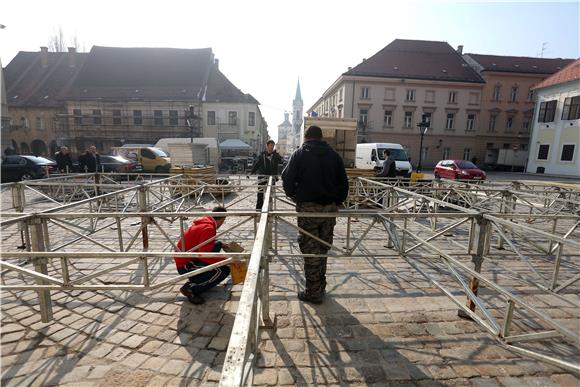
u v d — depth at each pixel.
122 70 38.75
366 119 37.06
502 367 2.43
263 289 2.72
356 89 36.53
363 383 2.23
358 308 3.28
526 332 2.94
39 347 2.57
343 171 3.43
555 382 2.28
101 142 36.62
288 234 6.18
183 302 3.33
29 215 2.87
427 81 36.22
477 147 37.81
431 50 40.56
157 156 20.70
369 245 5.57
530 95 37.28
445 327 2.96
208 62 39.81
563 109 26.80
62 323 2.93
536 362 2.49
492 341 2.76
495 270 4.49
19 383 2.17
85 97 35.97
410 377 2.30
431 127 37.28
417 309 3.29
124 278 3.96
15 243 5.50
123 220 7.34
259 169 8.21
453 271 2.98
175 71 38.94
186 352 2.54
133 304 3.29
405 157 18.05
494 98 37.16
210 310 3.18
